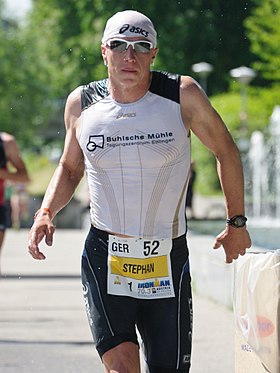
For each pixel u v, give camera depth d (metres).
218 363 14.69
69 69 70.62
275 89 54.38
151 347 9.66
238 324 9.73
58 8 75.62
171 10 64.12
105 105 9.50
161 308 9.60
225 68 65.31
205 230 34.66
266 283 9.33
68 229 59.09
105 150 9.48
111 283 9.66
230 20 61.91
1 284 25.56
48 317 19.53
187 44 64.50
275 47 49.91
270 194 47.78
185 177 9.66
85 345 16.38
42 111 99.12
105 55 9.58
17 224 55.75
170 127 9.41
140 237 9.61
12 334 17.45
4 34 97.44
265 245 25.38
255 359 9.59
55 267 30.55
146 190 9.52
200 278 23.20
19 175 18.41
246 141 53.88
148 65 9.41
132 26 9.31
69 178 10.05
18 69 97.50
